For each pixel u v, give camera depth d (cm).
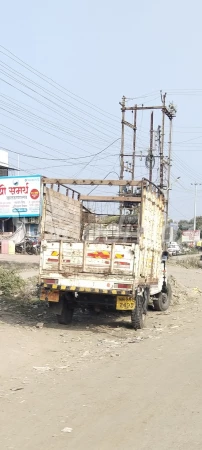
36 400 673
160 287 1620
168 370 845
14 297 1697
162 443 524
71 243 1245
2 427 570
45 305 1562
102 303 1282
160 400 673
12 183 4712
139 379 787
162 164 3672
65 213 1427
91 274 1228
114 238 1462
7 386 745
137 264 1209
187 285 2600
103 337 1189
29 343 1052
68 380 783
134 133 3781
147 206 1312
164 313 1633
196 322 1421
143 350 1027
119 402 664
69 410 630
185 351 1007
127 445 518
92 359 946
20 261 3381
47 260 1262
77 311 1552
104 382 770
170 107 3744
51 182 1307
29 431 558
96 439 534
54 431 557
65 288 1238
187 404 655
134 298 1233
